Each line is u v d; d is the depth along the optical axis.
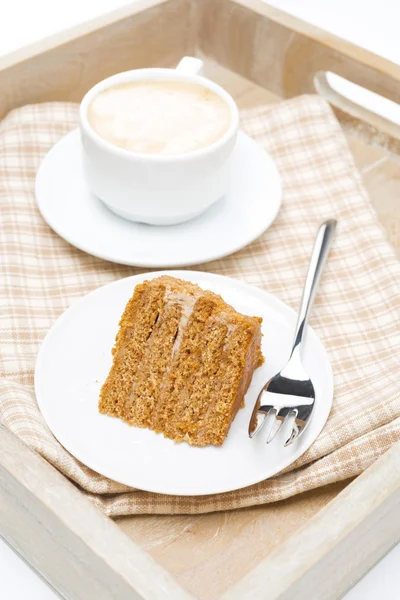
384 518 0.64
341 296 0.77
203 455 0.66
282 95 0.94
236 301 0.73
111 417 0.68
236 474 0.65
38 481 0.61
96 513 0.60
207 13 0.93
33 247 0.78
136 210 0.77
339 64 0.90
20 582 0.68
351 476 0.66
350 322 0.75
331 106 0.92
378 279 0.77
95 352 0.70
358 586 0.68
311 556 0.59
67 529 0.60
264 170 0.82
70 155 0.82
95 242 0.76
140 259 0.75
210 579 0.63
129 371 0.69
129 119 0.77
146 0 0.91
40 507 0.61
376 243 0.79
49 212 0.78
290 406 0.68
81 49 0.88
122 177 0.75
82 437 0.67
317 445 0.67
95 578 0.61
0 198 0.80
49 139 0.85
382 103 0.93
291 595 0.59
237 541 0.65
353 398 0.70
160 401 0.68
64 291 0.75
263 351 0.71
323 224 0.79
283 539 0.65
